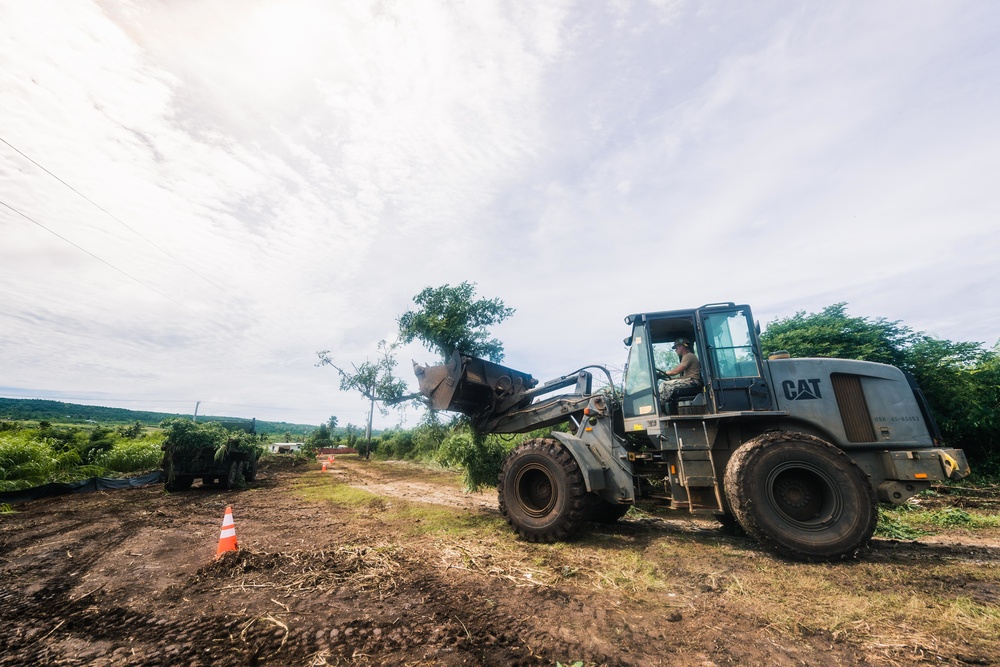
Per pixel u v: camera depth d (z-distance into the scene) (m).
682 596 2.80
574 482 4.33
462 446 7.68
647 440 4.83
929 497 7.30
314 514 6.19
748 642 2.15
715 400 4.21
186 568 3.54
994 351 11.62
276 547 4.16
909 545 4.12
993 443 10.27
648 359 4.58
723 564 3.46
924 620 2.34
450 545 4.17
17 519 5.92
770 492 3.70
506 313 8.30
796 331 12.06
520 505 4.58
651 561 3.58
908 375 4.21
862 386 4.15
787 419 4.14
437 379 6.28
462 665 1.96
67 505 7.23
